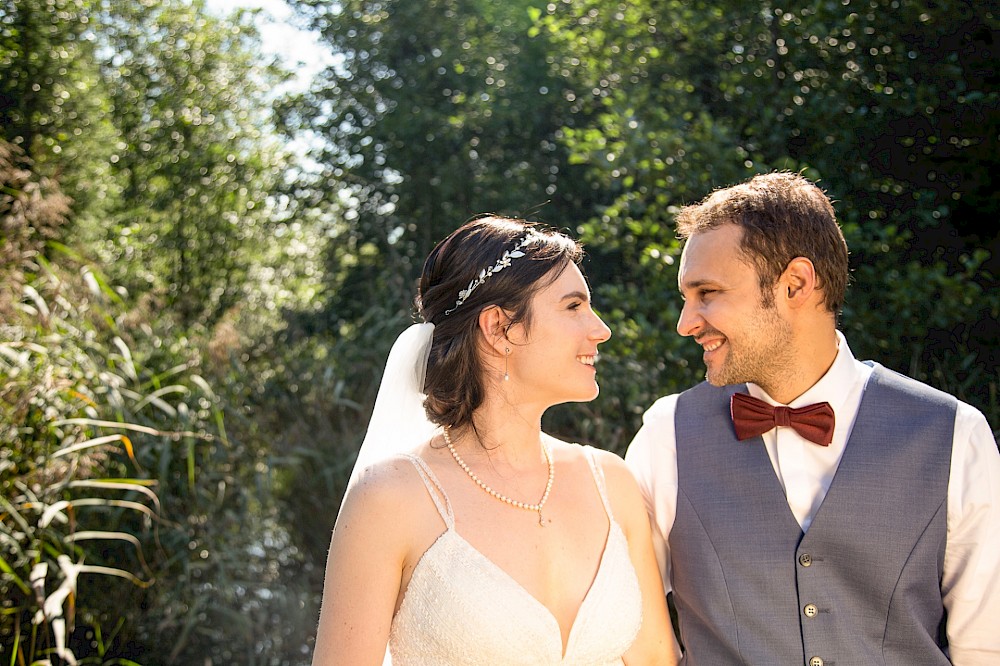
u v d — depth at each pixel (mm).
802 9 4926
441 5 9172
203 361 5625
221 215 10586
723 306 2039
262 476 5230
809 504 2086
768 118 4953
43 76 8328
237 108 10961
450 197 9148
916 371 4090
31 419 3959
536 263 2045
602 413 4711
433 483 2002
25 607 4082
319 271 10430
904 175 4957
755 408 2135
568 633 1981
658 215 5055
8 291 4359
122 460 4809
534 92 8508
